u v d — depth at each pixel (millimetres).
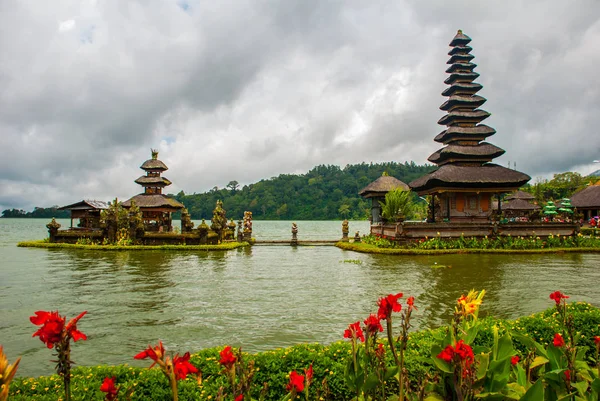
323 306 13836
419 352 6949
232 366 3639
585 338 8070
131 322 11883
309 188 193250
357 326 4730
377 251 32750
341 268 23906
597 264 25094
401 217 36125
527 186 92750
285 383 6098
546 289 16609
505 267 23797
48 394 5746
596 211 60531
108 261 27312
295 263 26562
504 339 4453
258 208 181875
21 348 9836
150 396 5777
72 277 20234
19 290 16750
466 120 41875
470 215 38938
